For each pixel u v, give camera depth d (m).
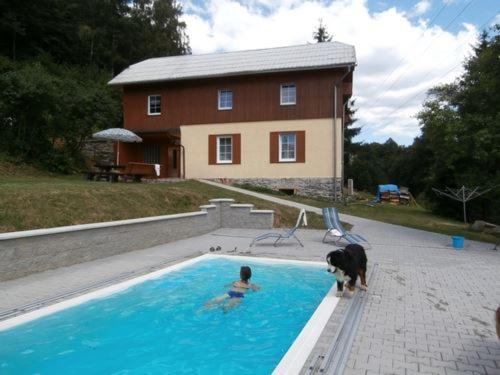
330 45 23.95
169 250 10.04
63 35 41.75
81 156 24.23
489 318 5.24
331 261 5.82
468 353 4.13
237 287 6.62
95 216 10.74
